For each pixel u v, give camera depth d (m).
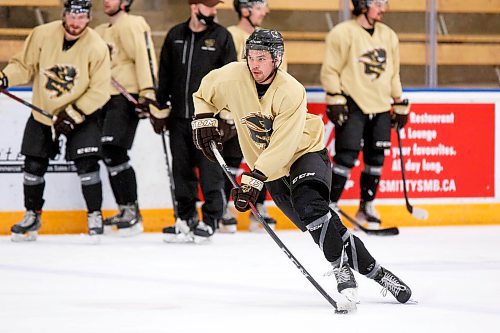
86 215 17.16
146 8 19.17
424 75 19.30
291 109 9.16
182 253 14.22
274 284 11.23
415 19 19.50
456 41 20.02
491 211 18.67
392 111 18.00
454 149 18.45
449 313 9.34
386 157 18.22
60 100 15.05
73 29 14.73
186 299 10.16
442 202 18.44
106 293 10.57
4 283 11.29
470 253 14.26
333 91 16.89
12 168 16.91
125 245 15.28
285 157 9.17
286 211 9.98
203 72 15.34
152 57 16.44
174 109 15.40
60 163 17.03
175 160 15.47
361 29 17.09
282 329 8.46
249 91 9.31
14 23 18.73
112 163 16.52
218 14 19.58
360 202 17.66
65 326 8.62
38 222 15.82
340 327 8.55
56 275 11.94
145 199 17.45
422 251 14.48
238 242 15.74
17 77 15.09
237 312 9.34
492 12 20.16
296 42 19.88
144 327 8.55
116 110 16.42
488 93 18.55
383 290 9.98
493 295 10.53
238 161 17.02
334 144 17.91
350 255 9.75
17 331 8.41
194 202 15.64
